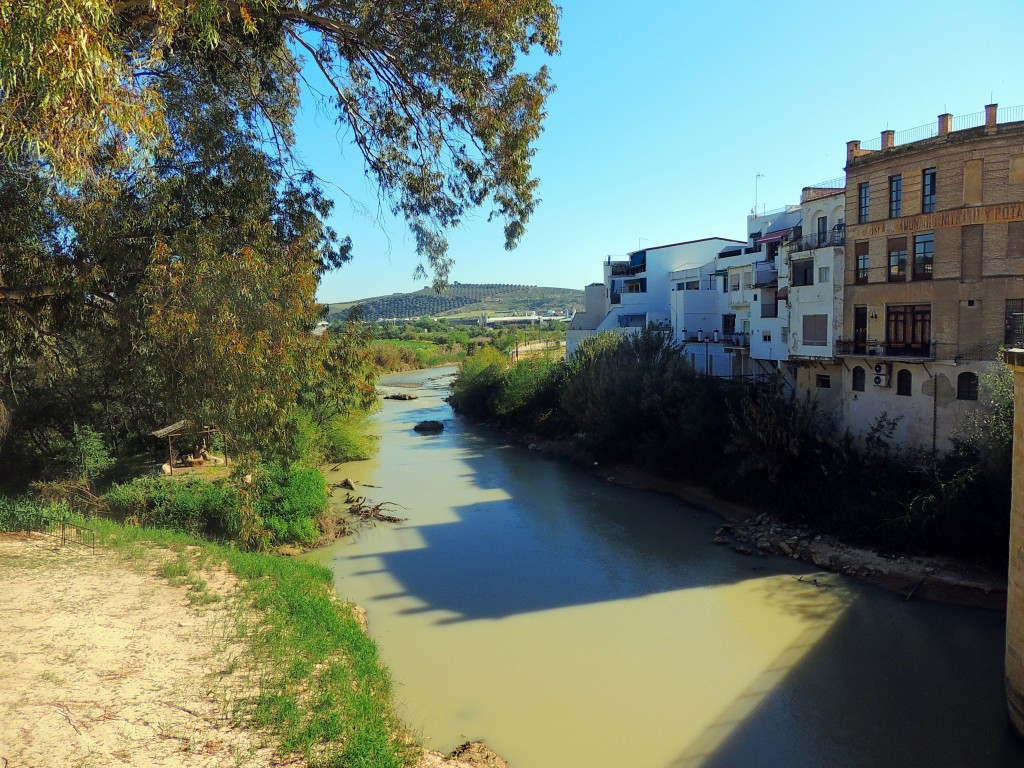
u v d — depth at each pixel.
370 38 16.12
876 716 14.52
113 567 17.42
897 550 22.91
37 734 9.52
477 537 26.92
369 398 19.17
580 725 14.31
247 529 20.94
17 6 8.64
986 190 24.17
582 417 41.31
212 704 11.48
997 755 13.12
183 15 12.95
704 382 35.25
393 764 10.98
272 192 19.34
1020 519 13.17
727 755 13.34
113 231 16.41
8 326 18.62
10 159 11.66
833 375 30.42
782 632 18.39
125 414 35.34
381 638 18.20
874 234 28.02
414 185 19.55
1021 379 12.94
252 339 15.57
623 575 22.62
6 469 30.89
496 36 15.95
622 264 69.62
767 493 28.33
